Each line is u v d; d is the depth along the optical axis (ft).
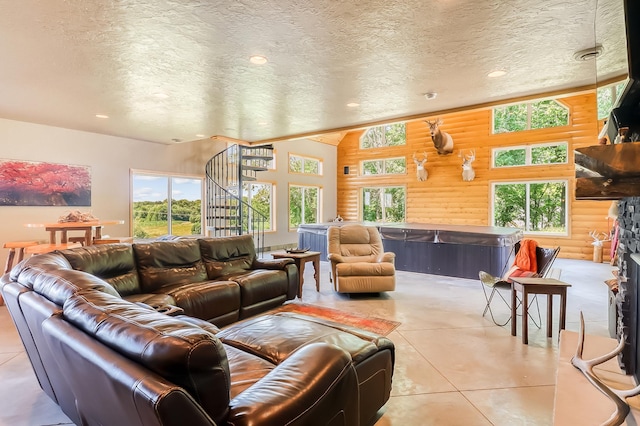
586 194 4.48
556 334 10.34
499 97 12.99
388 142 34.78
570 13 7.19
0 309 12.53
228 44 8.58
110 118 15.92
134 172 21.18
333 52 9.09
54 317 4.34
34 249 13.20
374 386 5.92
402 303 13.74
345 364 4.17
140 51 8.88
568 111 25.50
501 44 8.66
